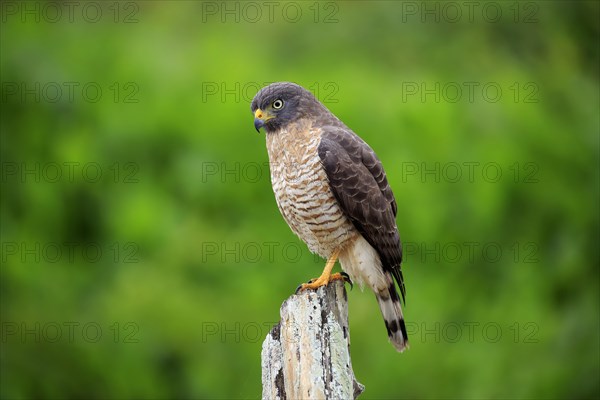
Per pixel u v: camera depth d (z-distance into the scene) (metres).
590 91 16.31
